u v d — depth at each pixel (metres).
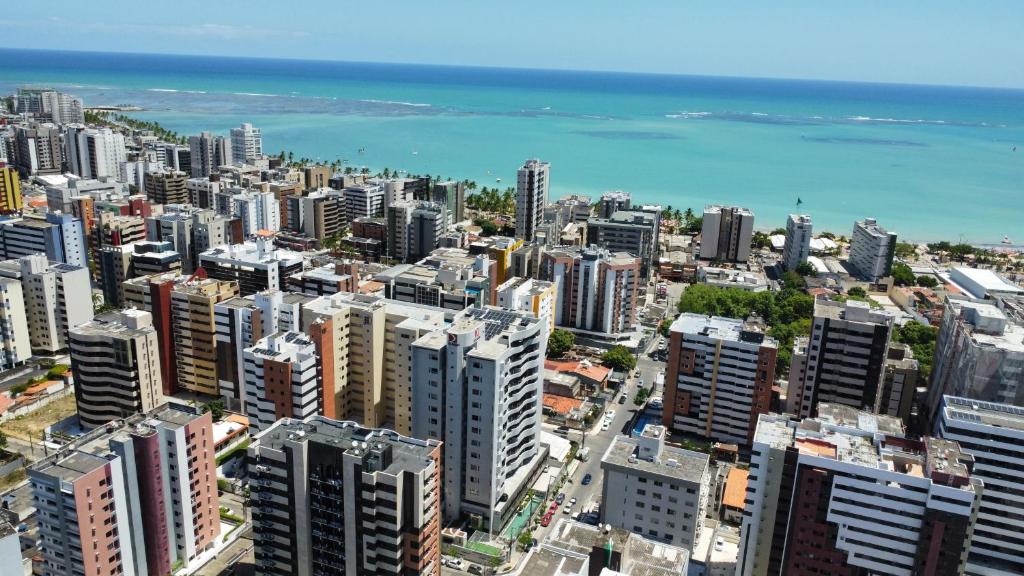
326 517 155.50
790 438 172.75
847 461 159.88
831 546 164.25
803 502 164.38
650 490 188.25
